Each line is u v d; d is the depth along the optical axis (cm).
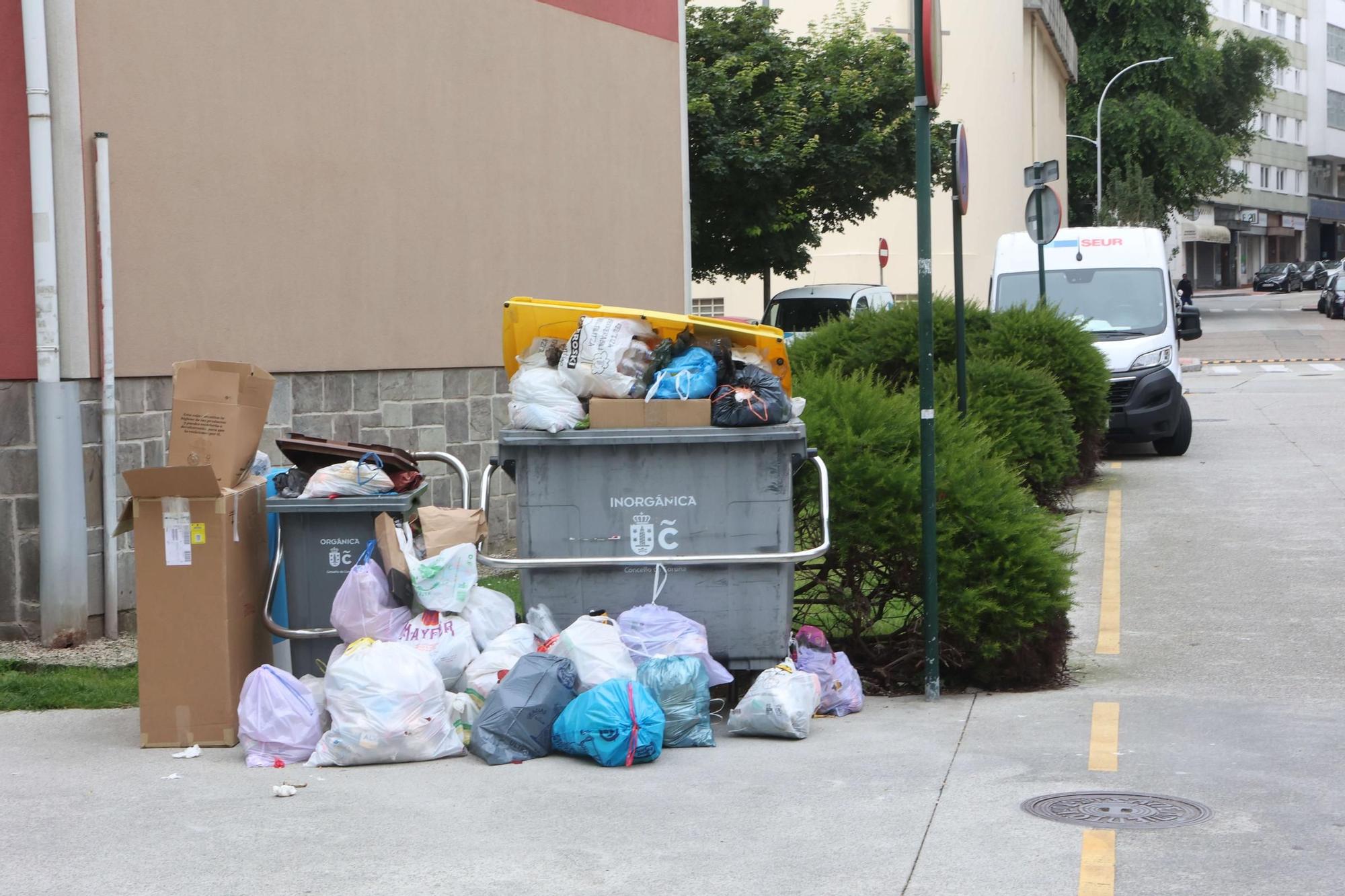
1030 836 516
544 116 1295
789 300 2525
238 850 515
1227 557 1113
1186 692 744
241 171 995
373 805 567
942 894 462
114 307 900
